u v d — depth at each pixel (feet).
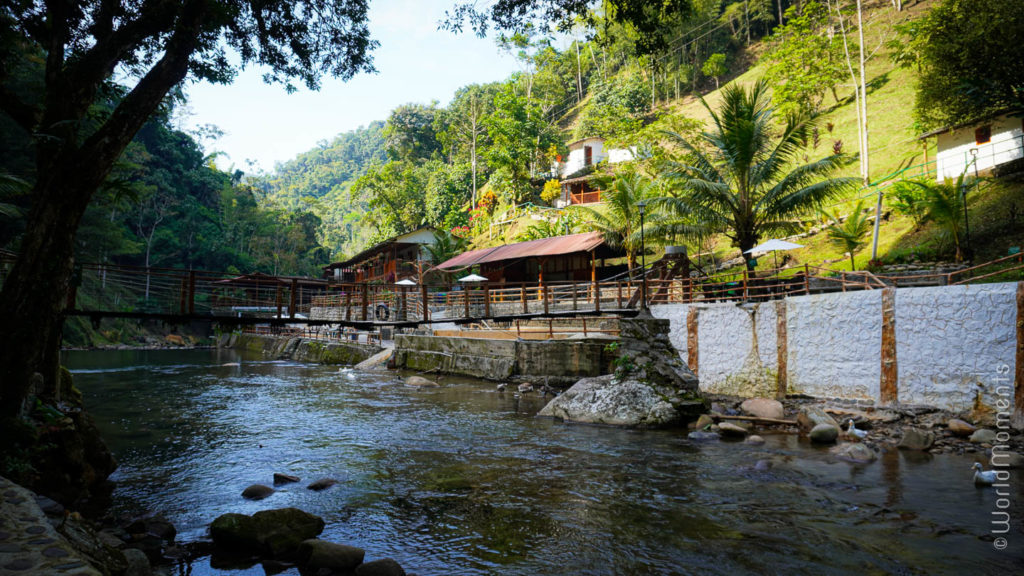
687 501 25.96
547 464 33.27
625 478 29.96
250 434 43.57
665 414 44.09
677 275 68.69
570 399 49.29
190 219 228.02
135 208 201.57
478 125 208.64
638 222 81.71
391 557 20.36
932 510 23.61
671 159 94.94
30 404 25.68
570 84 267.18
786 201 61.77
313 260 297.12
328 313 131.95
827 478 28.71
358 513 25.27
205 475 32.17
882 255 67.77
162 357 131.64
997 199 63.62
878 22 163.53
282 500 27.40
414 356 93.30
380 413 52.49
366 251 150.00
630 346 48.93
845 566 18.71
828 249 78.95
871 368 41.63
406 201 216.74
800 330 47.29
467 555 20.44
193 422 48.78
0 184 51.01
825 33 160.25
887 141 107.55
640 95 194.18
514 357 74.02
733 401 50.37
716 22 219.20
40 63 56.59
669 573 18.62
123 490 29.27
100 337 154.71
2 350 24.17
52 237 25.82
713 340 55.31
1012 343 34.06
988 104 64.13
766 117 67.15
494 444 38.93
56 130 25.80
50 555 13.04
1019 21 55.67
